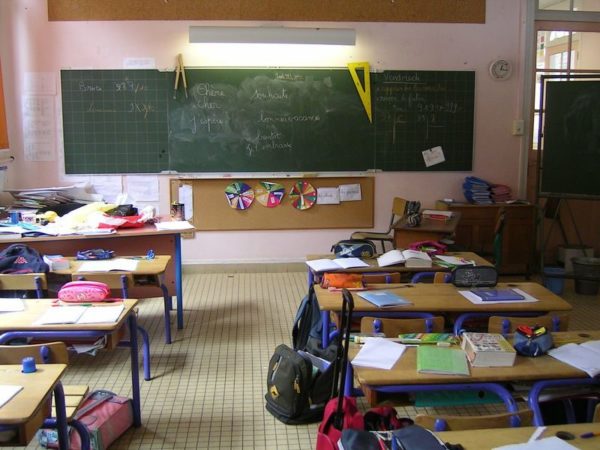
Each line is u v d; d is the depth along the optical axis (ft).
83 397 7.97
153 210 16.65
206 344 14.40
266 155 20.89
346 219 21.40
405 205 19.92
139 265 13.10
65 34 19.86
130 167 20.57
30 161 20.31
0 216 16.89
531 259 20.70
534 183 21.79
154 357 13.57
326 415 7.52
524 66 21.06
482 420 6.54
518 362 7.90
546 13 20.88
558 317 9.66
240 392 11.85
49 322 9.05
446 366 7.59
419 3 20.59
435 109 21.12
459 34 20.85
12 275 11.59
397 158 21.26
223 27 19.51
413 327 9.54
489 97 21.26
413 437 5.59
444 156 21.36
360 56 20.68
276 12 20.22
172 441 10.04
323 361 11.10
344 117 20.92
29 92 20.02
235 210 21.06
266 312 16.85
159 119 20.42
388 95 20.93
